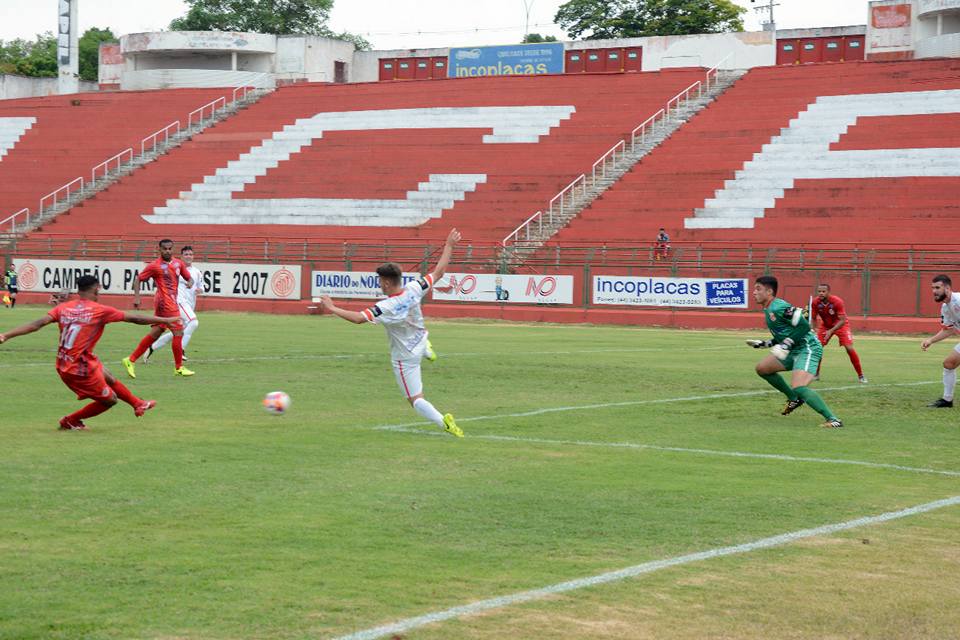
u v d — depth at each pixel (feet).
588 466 70.85
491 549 49.39
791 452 77.82
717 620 39.91
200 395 105.40
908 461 74.69
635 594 42.83
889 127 318.86
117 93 446.60
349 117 399.65
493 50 460.55
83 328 80.02
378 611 40.22
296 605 40.75
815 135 323.37
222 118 418.51
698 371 138.82
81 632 37.52
